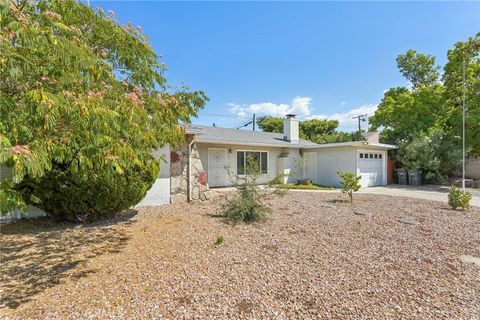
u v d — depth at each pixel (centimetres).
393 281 304
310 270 329
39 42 206
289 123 1584
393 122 1786
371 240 448
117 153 265
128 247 408
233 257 366
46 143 232
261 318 233
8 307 248
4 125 212
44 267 337
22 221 564
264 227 517
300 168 1569
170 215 623
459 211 701
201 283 294
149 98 383
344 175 848
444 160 1418
